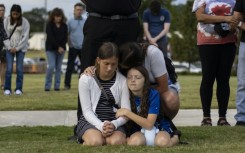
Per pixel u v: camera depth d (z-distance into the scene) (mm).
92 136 8109
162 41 19219
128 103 8312
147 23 19281
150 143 8133
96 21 8945
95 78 8344
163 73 8531
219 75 11203
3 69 21500
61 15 20359
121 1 8805
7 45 18266
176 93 8750
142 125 8141
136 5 9000
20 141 9070
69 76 21734
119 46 8578
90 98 8359
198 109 14375
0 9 20094
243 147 8109
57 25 20484
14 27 18406
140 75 8180
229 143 8586
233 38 11078
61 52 20531
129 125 8375
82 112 8672
